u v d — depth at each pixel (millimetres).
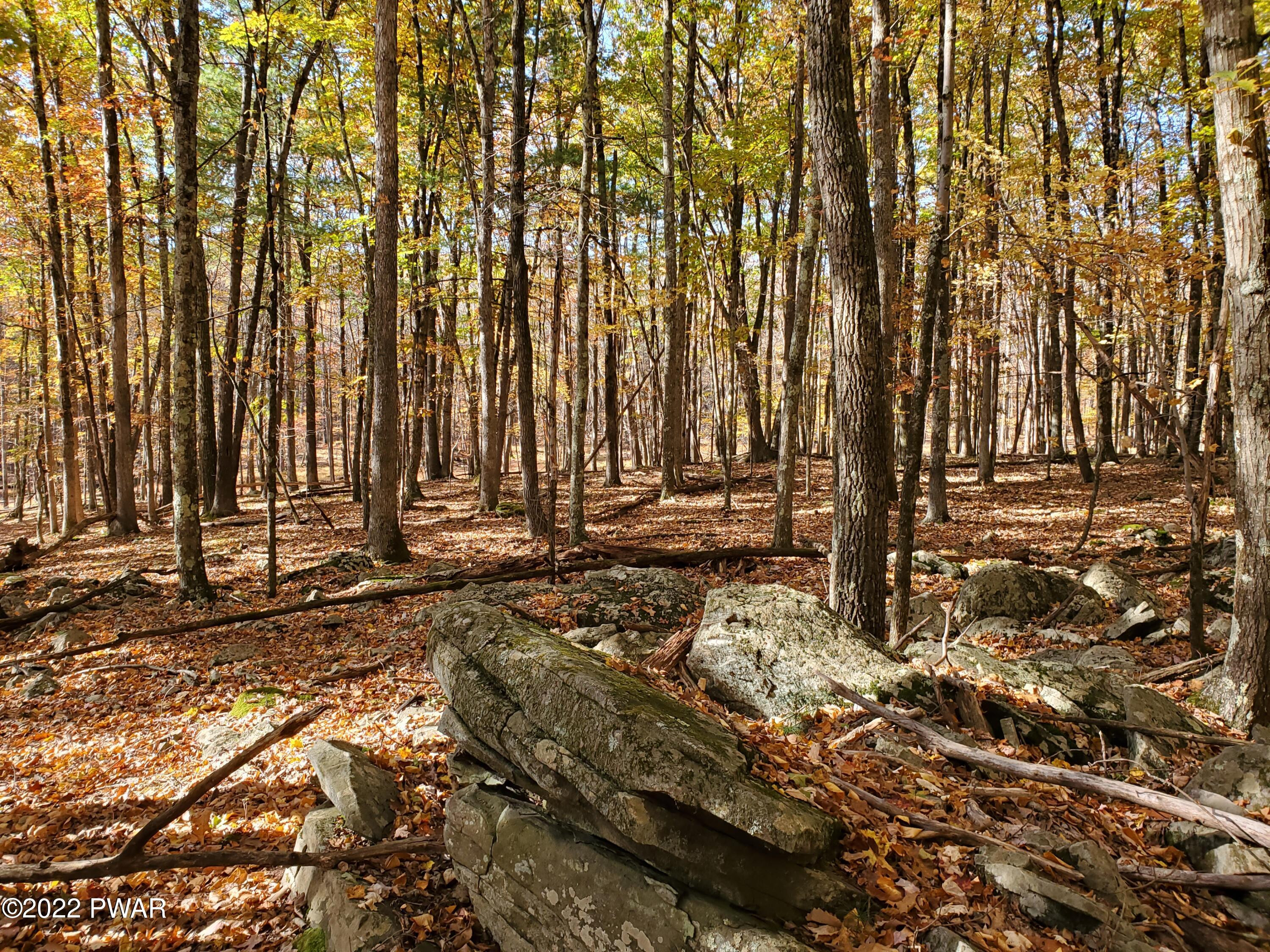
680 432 21625
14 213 16578
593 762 3451
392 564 12523
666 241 16125
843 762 4121
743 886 3104
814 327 21078
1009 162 10859
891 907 3084
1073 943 2939
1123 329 11367
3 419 31281
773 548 11516
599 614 8383
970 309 15047
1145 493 15320
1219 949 3016
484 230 16531
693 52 17734
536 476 14477
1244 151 4746
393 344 12812
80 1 14148
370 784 4750
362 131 20188
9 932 4098
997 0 13312
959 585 9930
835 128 6023
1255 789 3920
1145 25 15055
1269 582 5035
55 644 8680
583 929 3312
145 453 28359
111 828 5008
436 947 3625
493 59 15438
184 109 9656
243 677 7637
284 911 4195
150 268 20125
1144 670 6445
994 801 3932
